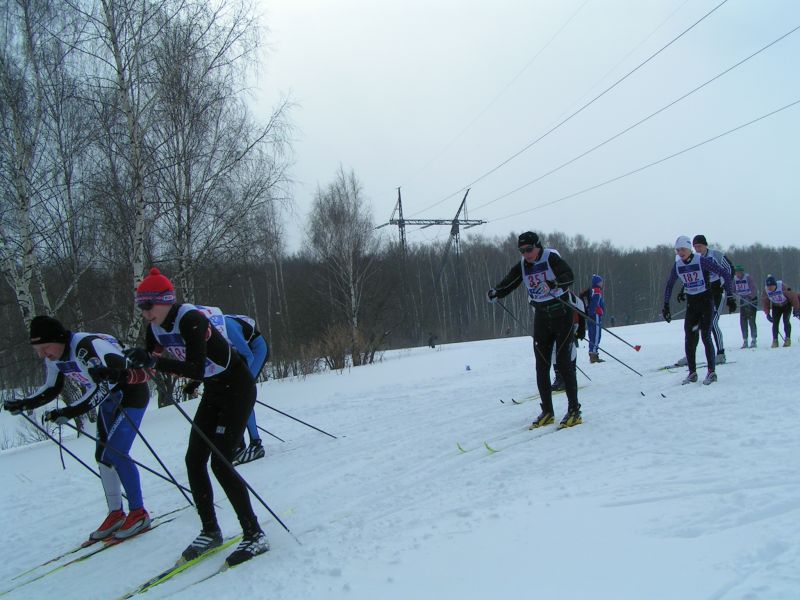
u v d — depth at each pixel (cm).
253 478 436
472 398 684
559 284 446
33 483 549
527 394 662
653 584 188
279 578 245
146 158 1012
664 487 278
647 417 450
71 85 1005
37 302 1190
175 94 1078
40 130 1018
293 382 1112
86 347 339
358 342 1479
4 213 998
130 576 290
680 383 596
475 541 246
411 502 323
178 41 1077
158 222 1170
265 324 3141
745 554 198
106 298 1259
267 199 1211
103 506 439
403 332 3931
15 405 351
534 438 433
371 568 238
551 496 289
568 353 459
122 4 965
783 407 425
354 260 2952
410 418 599
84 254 1163
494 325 4462
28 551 357
